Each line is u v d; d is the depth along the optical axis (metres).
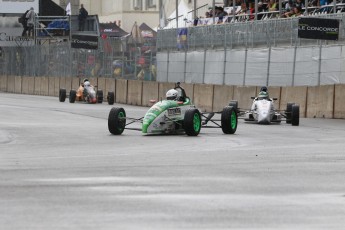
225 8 162.38
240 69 133.00
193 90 142.88
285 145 67.12
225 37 137.12
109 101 157.88
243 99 129.00
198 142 70.19
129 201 33.56
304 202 33.41
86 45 185.00
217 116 123.12
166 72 156.75
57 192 36.31
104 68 180.00
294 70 120.75
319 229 27.55
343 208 31.97
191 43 147.62
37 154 58.88
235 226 27.94
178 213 30.59
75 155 57.59
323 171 45.47
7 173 44.66
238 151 60.50
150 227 27.59
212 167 47.81
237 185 38.94
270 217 29.81
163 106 78.50
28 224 28.09
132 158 54.44
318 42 116.00
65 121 103.38
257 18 145.25
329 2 128.50
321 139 74.94
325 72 114.88
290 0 136.88
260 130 88.06
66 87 193.38
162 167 47.81
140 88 159.88
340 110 110.12
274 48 124.94
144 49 165.00
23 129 87.56
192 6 199.25
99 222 28.53
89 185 38.91
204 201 33.62
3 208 31.67
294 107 97.31
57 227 27.48
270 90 123.56
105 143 69.50
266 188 37.81
